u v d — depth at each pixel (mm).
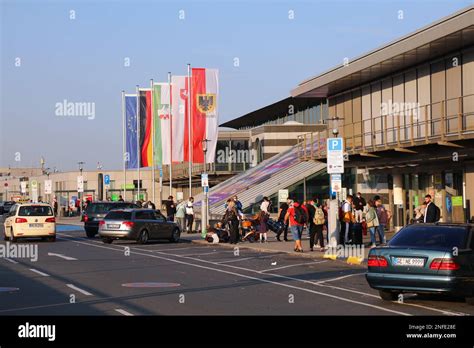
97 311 13336
